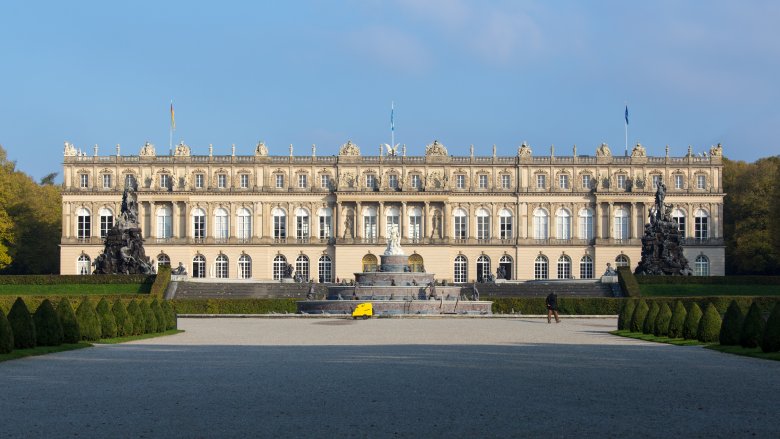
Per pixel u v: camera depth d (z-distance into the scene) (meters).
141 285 127.06
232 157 173.62
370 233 173.50
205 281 132.75
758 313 54.50
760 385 38.34
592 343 61.69
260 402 34.16
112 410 32.50
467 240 172.38
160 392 36.69
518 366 45.81
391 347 58.19
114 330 66.38
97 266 131.88
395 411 32.22
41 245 174.00
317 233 173.50
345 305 105.62
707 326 60.94
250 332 74.31
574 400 34.47
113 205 171.88
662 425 29.55
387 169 173.50
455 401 34.31
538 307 110.88
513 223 173.25
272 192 172.75
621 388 37.56
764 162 179.12
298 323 88.56
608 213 171.62
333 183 173.75
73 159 172.50
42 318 56.91
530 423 30.00
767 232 162.88
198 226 173.00
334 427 29.44
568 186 173.38
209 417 31.14
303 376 41.75
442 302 106.81
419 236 173.12
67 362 48.22
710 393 36.09
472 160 173.88
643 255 135.50
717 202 171.12
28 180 177.88
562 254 171.88
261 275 171.75
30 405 33.53
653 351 54.66
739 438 27.47
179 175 173.25
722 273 169.75
